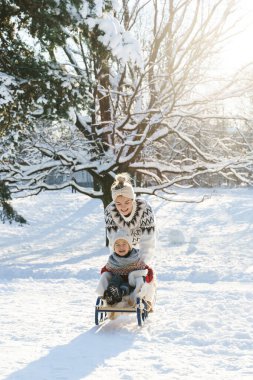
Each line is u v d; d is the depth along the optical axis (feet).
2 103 33.45
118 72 54.49
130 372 12.39
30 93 36.17
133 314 19.66
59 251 58.18
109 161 55.06
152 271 18.37
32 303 23.35
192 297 24.00
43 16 34.91
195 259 43.55
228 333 16.40
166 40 53.11
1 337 16.31
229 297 23.68
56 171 58.80
